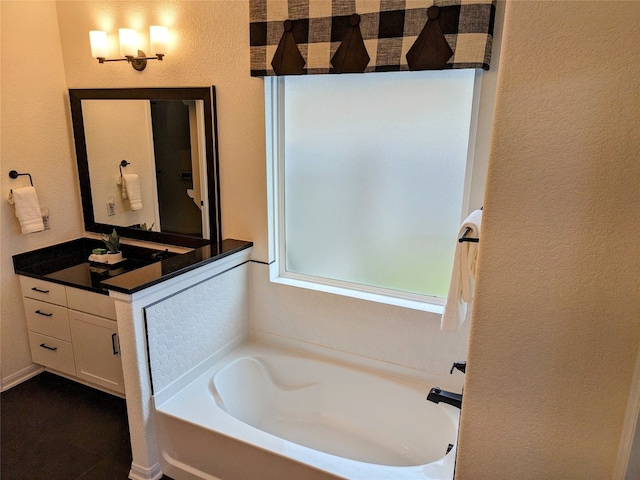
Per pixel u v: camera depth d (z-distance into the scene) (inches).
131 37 102.0
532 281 34.5
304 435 98.7
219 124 103.0
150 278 81.4
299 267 109.6
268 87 96.9
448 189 89.0
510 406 38.0
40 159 115.1
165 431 87.7
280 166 104.0
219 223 109.6
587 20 29.1
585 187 31.4
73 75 117.0
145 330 82.0
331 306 102.3
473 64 74.8
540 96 31.2
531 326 35.4
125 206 120.2
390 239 97.1
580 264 32.8
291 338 109.7
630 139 29.7
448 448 77.3
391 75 88.6
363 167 95.8
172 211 114.5
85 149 120.3
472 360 38.3
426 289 96.3
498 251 35.0
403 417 95.2
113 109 113.6
